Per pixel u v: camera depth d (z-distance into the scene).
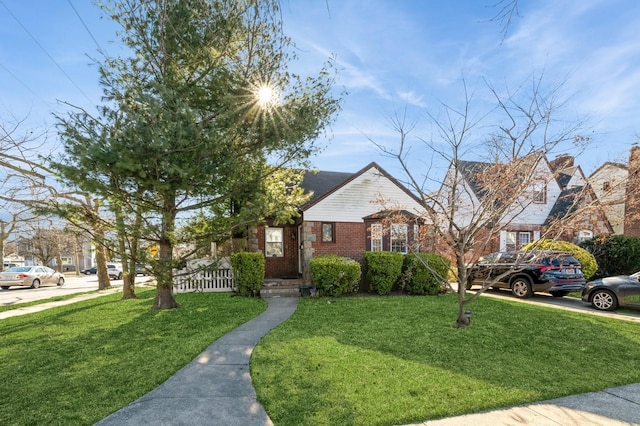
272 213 10.03
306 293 11.81
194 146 7.25
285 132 8.91
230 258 12.80
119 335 6.77
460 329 6.93
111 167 6.83
